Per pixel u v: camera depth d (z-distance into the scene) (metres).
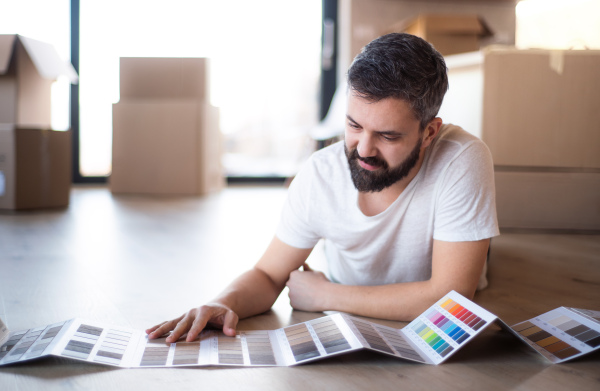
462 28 3.52
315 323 1.15
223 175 4.94
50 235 2.49
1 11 4.45
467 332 1.05
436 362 1.04
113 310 1.41
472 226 1.16
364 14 4.59
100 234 2.54
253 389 0.93
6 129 3.21
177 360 1.02
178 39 4.71
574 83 2.66
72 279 1.72
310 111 5.05
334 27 4.97
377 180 1.11
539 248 2.31
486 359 1.07
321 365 1.03
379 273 1.34
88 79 4.74
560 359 1.05
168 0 4.68
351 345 1.01
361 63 1.04
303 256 1.37
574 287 1.70
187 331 1.13
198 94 4.36
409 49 1.03
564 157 2.69
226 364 1.00
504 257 2.13
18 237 2.43
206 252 2.18
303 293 1.35
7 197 3.23
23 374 0.97
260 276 1.34
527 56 2.66
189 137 4.27
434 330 1.12
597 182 2.69
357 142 1.10
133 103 4.26
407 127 1.05
